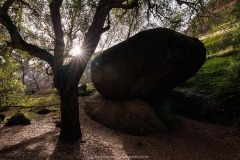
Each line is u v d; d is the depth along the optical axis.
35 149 9.85
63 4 12.80
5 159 8.76
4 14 10.12
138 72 14.27
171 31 13.95
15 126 13.71
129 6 11.42
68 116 10.88
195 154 10.63
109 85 15.14
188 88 18.20
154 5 14.59
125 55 14.51
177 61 13.78
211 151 11.15
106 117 14.27
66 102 10.79
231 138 12.90
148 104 15.06
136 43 14.20
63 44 10.84
